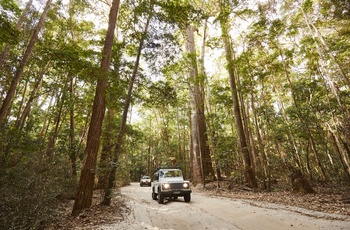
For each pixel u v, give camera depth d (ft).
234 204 34.71
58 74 51.93
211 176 73.56
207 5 71.36
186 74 63.87
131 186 105.19
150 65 41.06
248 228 21.02
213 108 116.37
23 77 52.70
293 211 26.21
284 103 104.94
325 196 36.11
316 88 62.54
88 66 29.40
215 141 67.56
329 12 41.16
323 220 21.35
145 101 44.60
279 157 55.36
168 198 46.80
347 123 54.34
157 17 36.76
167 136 147.43
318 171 84.07
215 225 22.71
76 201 28.58
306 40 55.21
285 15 54.90
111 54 38.11
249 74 58.44
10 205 19.52
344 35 52.01
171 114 136.26
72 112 58.18
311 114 64.69
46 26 52.49
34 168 25.36
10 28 26.71
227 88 65.46
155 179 47.70
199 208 33.22
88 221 24.47
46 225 22.25
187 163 137.28
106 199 33.09
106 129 58.95
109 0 52.90
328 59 58.13
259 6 50.49
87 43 63.93
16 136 37.93
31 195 21.09
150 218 27.22
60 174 31.42
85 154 30.55
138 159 184.03
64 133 58.03
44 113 62.95
